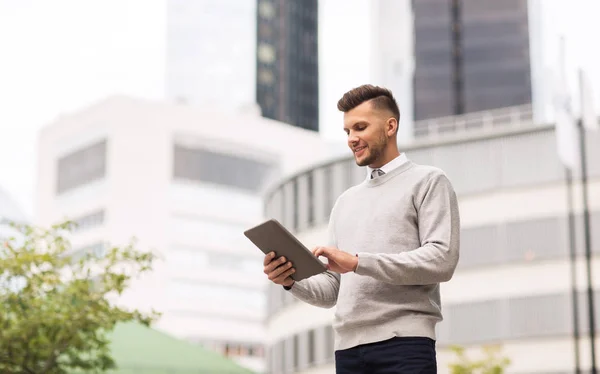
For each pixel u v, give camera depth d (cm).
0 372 1084
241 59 13338
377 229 348
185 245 8025
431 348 336
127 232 7900
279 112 13375
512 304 3616
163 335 1463
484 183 3753
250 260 8331
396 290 338
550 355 3503
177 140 8319
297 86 13675
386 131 356
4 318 1068
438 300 350
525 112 3950
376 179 357
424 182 348
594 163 3578
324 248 327
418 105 11362
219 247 8194
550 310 3544
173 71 13238
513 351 3562
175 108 8312
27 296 1085
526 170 3691
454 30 11575
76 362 1145
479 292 3678
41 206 8700
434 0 11675
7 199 8531
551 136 3662
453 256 336
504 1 11594
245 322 8106
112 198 7962
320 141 9156
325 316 3841
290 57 13712
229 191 8425
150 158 8100
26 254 1080
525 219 3653
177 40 13325
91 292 1116
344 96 362
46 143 8806
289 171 8844
